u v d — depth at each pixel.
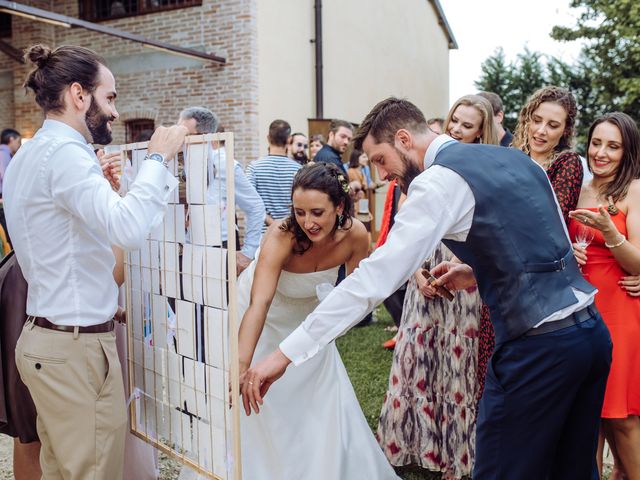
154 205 1.86
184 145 1.98
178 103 8.48
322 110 9.77
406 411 2.99
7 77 9.43
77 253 1.89
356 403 2.52
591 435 1.95
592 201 2.59
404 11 14.23
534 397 1.79
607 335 1.89
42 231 1.88
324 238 2.24
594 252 2.49
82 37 9.00
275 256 2.23
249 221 4.32
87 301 1.92
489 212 1.78
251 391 1.93
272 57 8.54
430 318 2.94
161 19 8.47
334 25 10.51
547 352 1.76
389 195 4.06
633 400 2.46
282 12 8.78
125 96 8.81
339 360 2.60
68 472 1.92
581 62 17.67
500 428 1.85
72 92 1.92
